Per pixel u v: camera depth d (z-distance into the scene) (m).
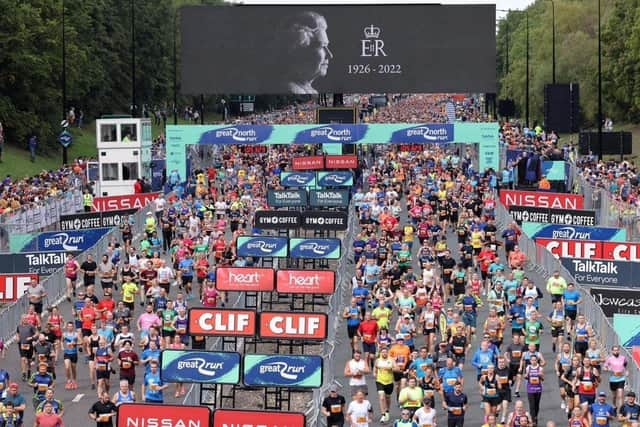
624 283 54.47
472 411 39.72
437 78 91.94
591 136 96.50
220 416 29.52
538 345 42.72
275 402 38.66
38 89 121.12
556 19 158.62
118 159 86.69
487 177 82.88
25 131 117.69
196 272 57.34
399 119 136.38
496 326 43.19
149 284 53.12
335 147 95.25
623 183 79.06
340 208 68.31
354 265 60.69
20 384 42.94
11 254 56.00
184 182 86.94
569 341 46.50
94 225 67.44
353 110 93.44
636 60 139.75
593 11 159.38
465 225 63.22
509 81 174.62
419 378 36.53
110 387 42.50
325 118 93.44
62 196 77.19
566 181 86.75
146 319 43.44
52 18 124.38
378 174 85.75
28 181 82.06
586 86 148.75
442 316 42.97
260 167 92.94
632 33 137.88
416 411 34.72
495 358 37.53
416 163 93.31
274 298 54.28
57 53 123.12
